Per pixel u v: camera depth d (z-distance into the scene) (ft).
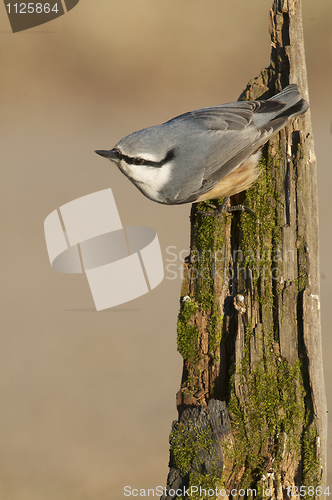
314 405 19.74
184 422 20.02
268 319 20.13
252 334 20.16
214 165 22.89
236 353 20.20
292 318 20.03
